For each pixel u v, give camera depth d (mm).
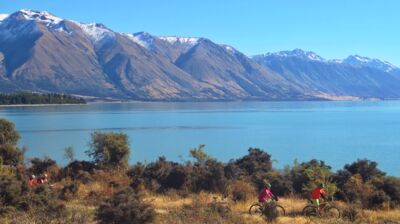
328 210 20500
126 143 37844
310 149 84125
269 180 29344
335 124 160875
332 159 68562
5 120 48562
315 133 123188
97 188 26703
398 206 24438
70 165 35438
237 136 114625
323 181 22656
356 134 118938
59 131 127438
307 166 31422
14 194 18516
